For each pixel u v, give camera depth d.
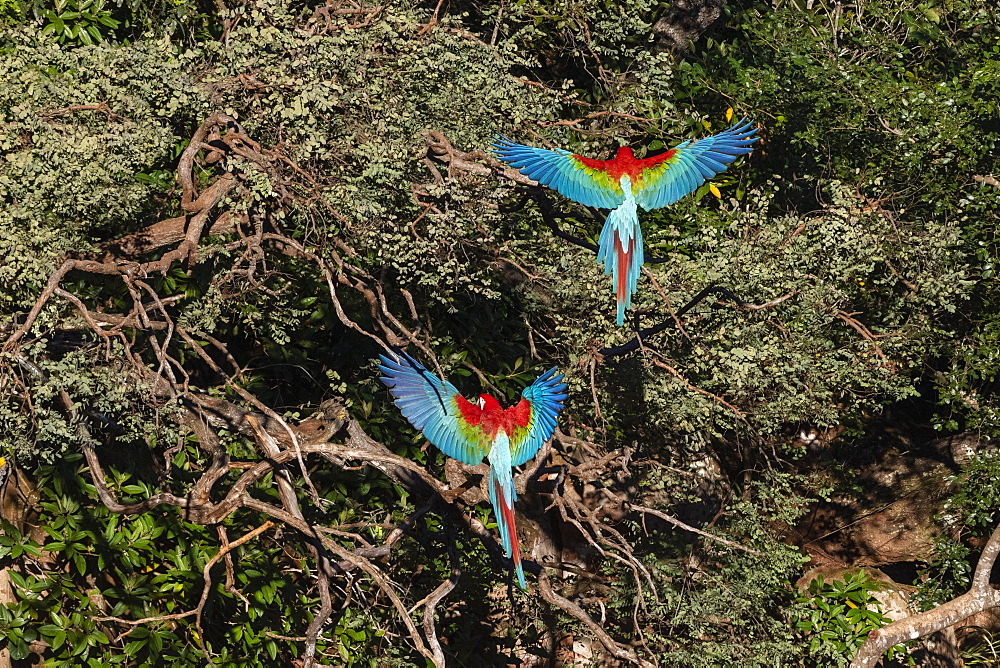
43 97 11.51
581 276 15.80
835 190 17.27
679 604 18.12
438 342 17.95
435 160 13.23
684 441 18.20
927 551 24.55
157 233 13.16
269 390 18.70
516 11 17.52
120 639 15.55
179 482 16.42
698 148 7.47
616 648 13.70
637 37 20.91
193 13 16.94
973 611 18.11
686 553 19.42
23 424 11.20
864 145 20.19
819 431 25.03
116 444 15.95
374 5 14.27
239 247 14.16
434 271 13.57
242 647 16.75
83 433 11.71
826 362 16.95
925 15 22.95
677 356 16.62
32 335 12.19
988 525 24.69
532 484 13.84
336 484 18.61
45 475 14.95
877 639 18.23
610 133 16.22
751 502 20.39
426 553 18.02
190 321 13.41
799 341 16.55
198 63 12.70
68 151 11.05
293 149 12.18
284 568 17.50
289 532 17.39
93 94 11.65
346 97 12.32
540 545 21.34
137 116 11.78
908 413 26.92
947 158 19.41
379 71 12.74
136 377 11.66
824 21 23.50
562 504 14.53
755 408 16.97
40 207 11.30
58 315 11.73
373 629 17.73
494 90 13.52
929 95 20.16
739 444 19.78
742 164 20.83
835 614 21.39
